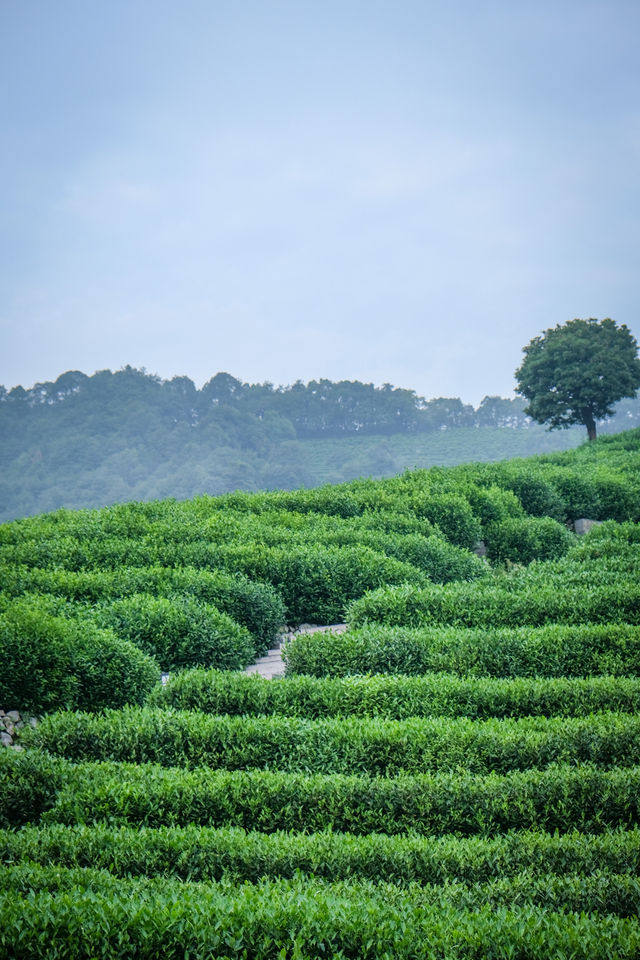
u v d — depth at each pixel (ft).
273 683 52.13
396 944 25.20
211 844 32.48
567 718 45.88
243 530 96.07
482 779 37.50
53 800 37.37
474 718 49.14
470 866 31.32
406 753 41.91
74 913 25.90
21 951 24.75
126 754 43.57
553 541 116.67
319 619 85.66
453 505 113.39
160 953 25.17
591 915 27.27
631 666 56.70
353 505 113.60
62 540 89.92
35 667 56.70
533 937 25.11
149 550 86.69
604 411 292.61
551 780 36.63
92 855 31.83
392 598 69.26
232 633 70.44
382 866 31.53
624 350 289.94
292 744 43.52
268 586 82.02
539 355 292.20
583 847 31.71
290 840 32.94
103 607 69.00
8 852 31.89
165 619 68.13
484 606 68.23
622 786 36.24
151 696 52.24
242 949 25.41
